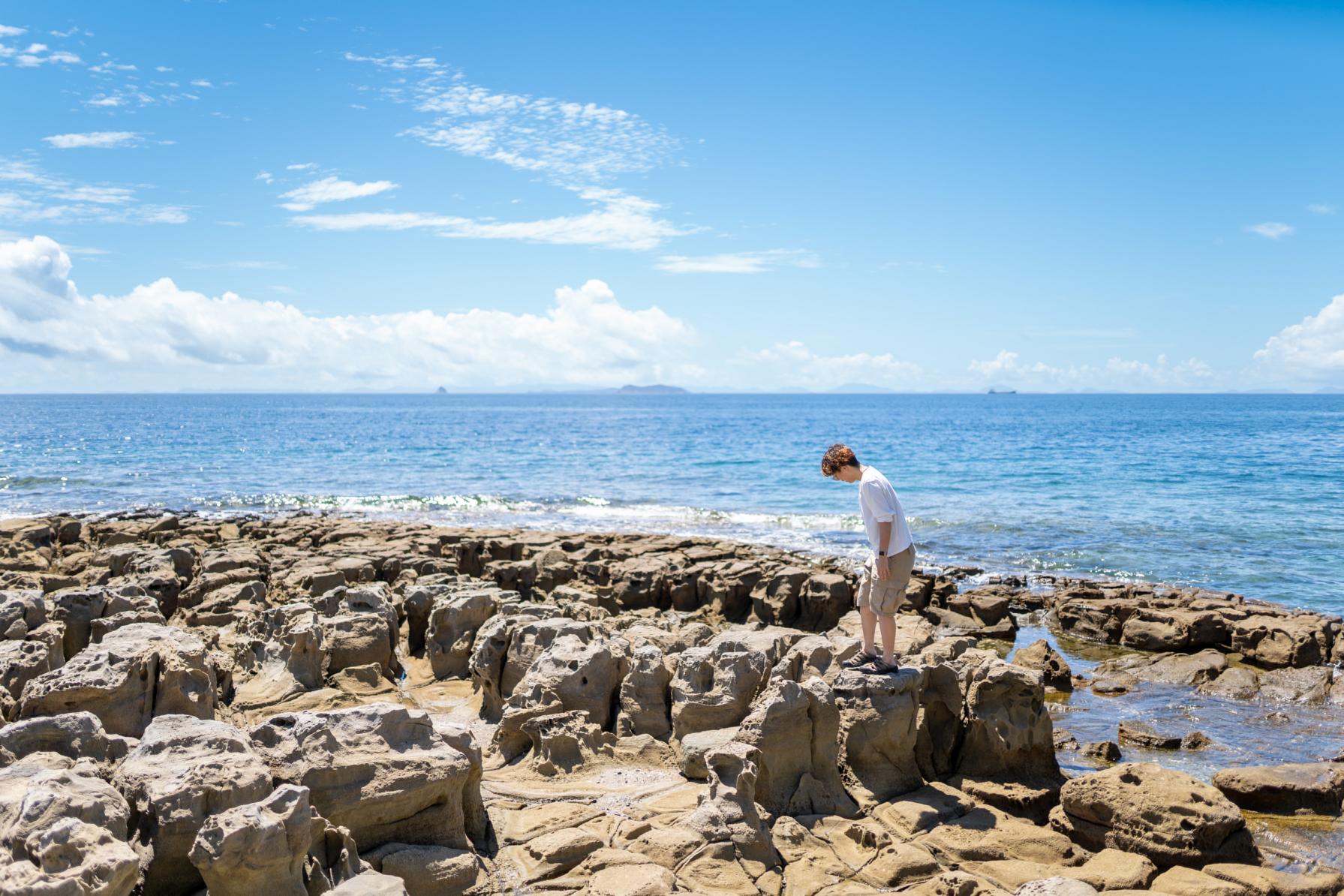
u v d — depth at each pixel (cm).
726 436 9150
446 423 12194
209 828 576
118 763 680
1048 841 800
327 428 10444
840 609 1809
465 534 2534
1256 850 798
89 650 869
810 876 723
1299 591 2288
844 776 880
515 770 894
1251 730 1247
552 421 13225
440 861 685
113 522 2673
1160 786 817
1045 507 3656
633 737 941
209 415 15050
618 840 749
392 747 733
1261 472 4881
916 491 4172
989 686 949
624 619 1549
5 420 12319
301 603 1261
